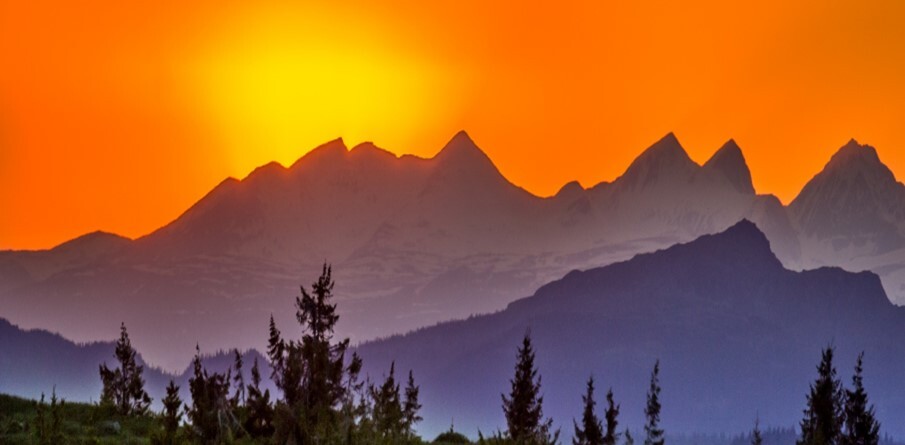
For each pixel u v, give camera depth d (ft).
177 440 503.61
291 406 494.59
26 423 557.74
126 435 562.25
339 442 486.38
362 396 548.31
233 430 506.89
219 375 544.62
